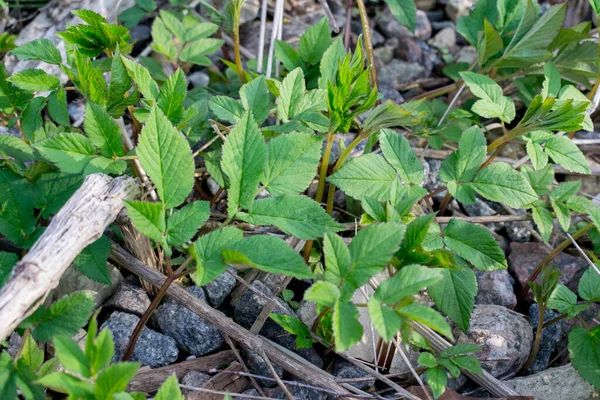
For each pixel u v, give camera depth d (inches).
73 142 26.1
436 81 36.2
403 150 27.6
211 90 33.3
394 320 23.6
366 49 33.1
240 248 24.6
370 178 27.2
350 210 30.7
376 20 37.3
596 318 29.1
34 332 24.1
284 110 28.5
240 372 26.6
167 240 25.1
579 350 26.9
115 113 27.3
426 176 32.2
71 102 32.9
